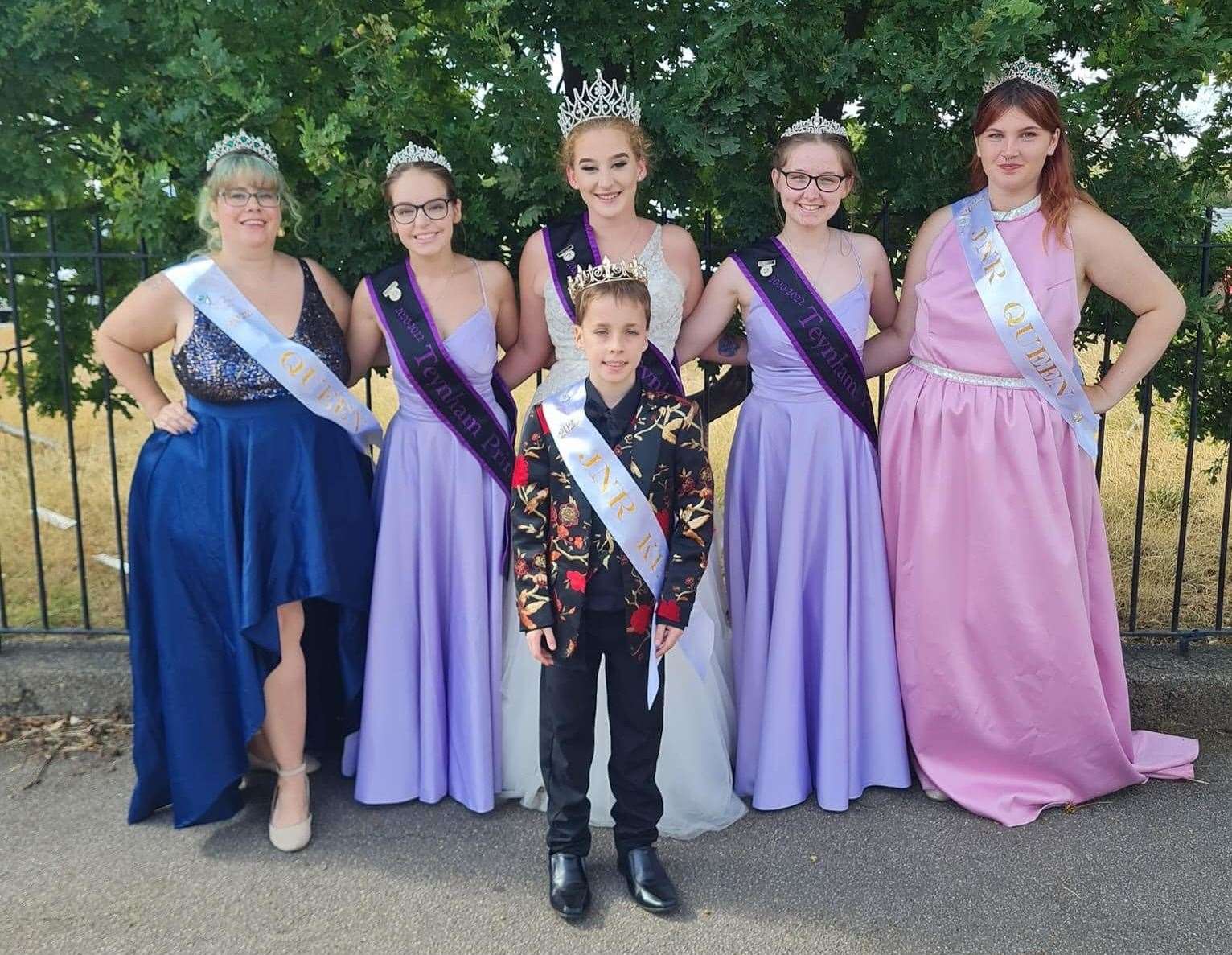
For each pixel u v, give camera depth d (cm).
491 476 288
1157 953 231
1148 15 301
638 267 237
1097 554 290
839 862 266
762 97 308
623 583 237
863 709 297
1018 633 281
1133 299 278
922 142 319
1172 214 323
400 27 348
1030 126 264
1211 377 375
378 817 289
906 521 289
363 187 303
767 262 285
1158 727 341
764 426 291
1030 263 273
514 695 293
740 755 298
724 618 310
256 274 269
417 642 291
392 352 282
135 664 273
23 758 321
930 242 290
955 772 294
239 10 326
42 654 359
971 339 278
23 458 632
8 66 341
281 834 272
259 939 238
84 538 519
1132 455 605
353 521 280
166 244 327
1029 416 276
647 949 234
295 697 275
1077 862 265
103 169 371
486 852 272
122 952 233
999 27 281
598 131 268
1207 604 430
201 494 263
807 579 290
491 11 299
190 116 305
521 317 298
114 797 298
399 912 247
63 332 354
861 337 288
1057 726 286
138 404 362
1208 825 281
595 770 283
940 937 237
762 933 239
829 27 314
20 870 263
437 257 279
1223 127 343
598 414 238
